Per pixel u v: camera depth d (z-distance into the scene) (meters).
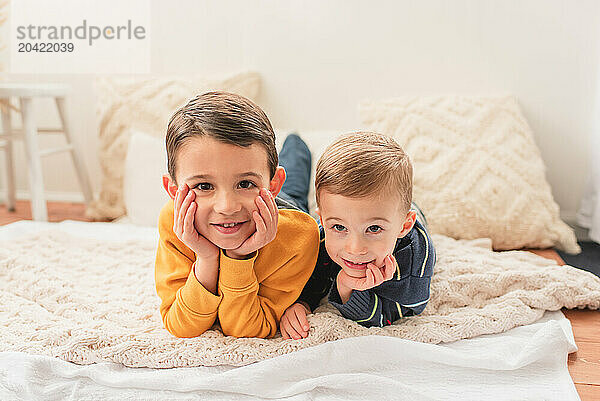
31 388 0.89
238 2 2.03
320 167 0.92
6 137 2.00
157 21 2.09
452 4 1.93
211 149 0.84
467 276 1.24
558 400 0.88
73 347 0.99
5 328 1.08
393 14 1.96
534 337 0.99
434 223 1.69
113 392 0.90
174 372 0.94
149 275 1.33
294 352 0.96
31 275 1.27
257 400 0.89
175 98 1.96
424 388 0.93
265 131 0.89
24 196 2.43
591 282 1.25
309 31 2.02
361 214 0.87
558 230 1.72
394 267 0.93
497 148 1.76
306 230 1.02
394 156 0.90
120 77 2.15
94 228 1.70
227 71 2.08
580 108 1.94
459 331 1.07
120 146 1.97
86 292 1.23
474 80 1.97
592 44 1.89
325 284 1.15
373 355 0.97
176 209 0.87
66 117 2.06
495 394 0.90
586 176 1.96
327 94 2.05
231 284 0.94
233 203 0.85
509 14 1.92
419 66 1.99
